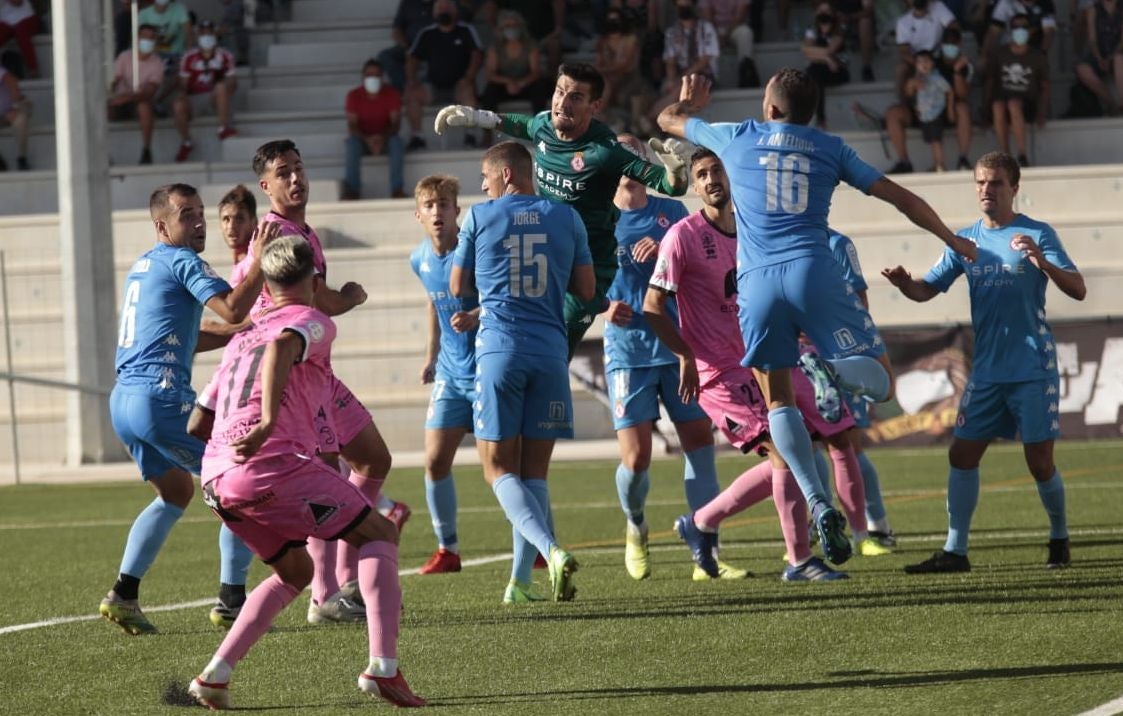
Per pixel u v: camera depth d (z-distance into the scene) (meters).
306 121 60.19
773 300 18.03
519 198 18.83
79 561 25.69
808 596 18.86
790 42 60.31
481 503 33.78
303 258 14.16
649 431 21.56
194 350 18.48
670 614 17.92
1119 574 19.45
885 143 55.28
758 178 18.17
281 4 65.06
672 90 55.78
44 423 50.00
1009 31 54.66
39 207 58.72
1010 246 20.34
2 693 14.66
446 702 13.77
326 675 15.13
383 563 13.71
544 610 18.72
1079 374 42.66
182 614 19.45
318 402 14.09
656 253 21.67
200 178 58.31
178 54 60.22
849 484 22.94
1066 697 12.84
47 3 64.81
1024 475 34.69
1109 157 54.88
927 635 15.84
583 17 61.31
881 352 18.08
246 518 13.84
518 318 18.62
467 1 60.59
